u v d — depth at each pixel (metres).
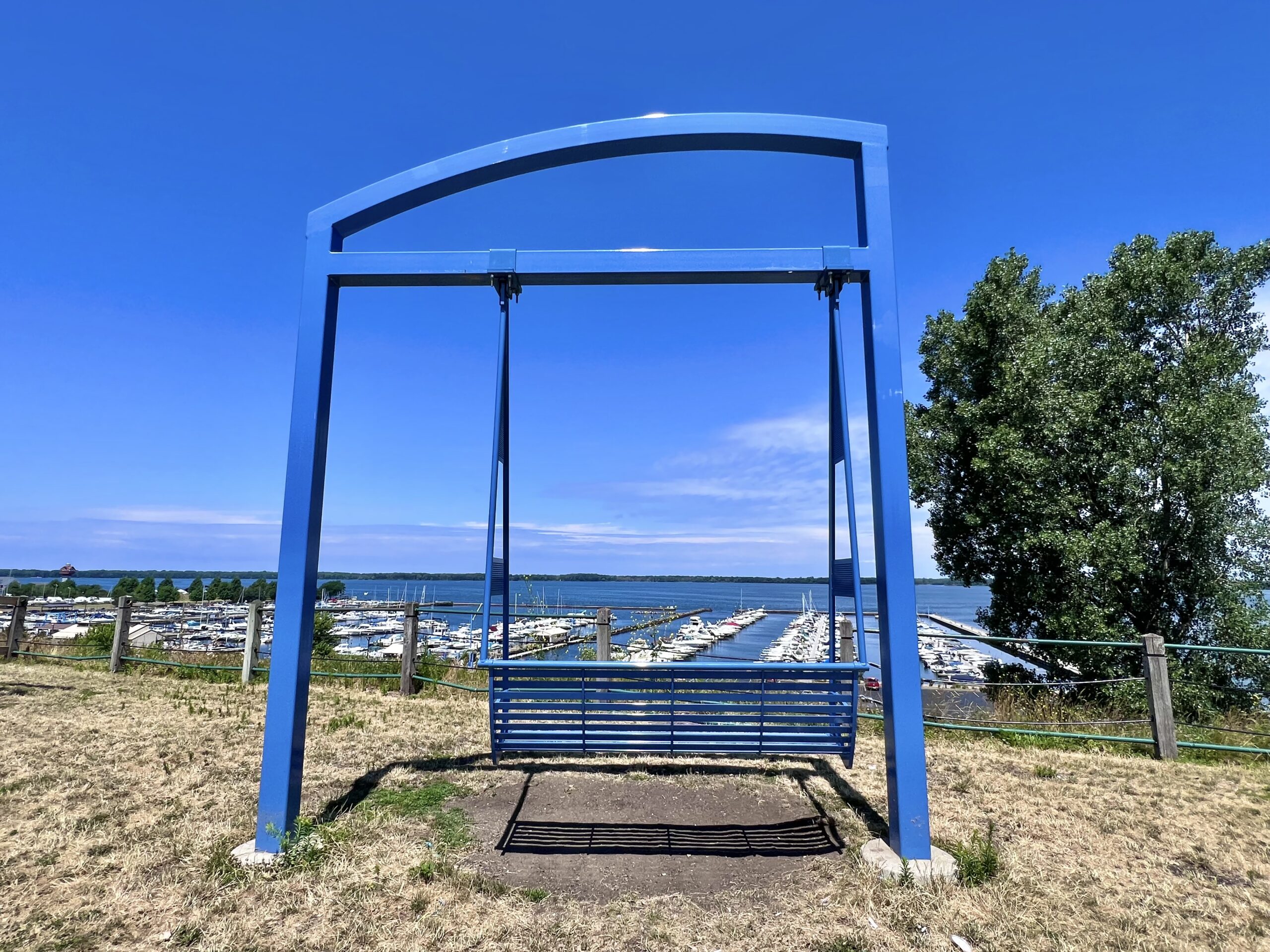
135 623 10.78
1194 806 4.21
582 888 3.02
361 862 3.19
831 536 4.20
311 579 3.45
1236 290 11.34
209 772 4.46
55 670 8.80
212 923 2.64
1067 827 3.83
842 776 4.68
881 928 2.68
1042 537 10.55
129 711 6.31
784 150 3.73
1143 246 11.83
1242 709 9.98
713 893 2.97
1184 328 11.55
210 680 8.26
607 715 4.19
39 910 2.71
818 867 3.23
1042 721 6.96
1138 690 9.32
